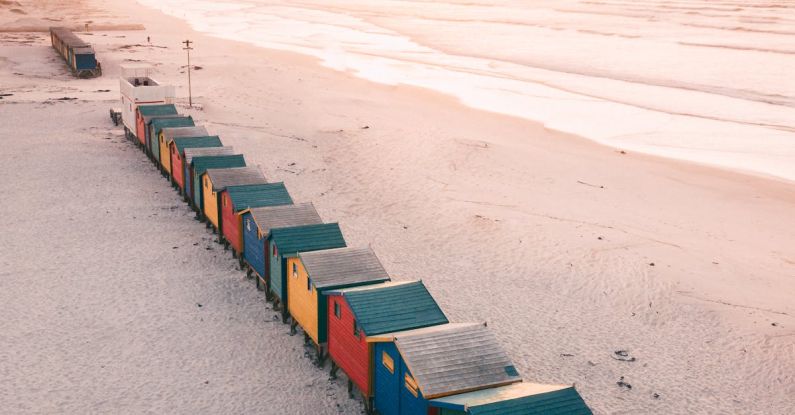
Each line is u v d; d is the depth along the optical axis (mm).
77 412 23641
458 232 43562
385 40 152125
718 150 69312
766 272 40156
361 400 25266
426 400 19766
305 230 30281
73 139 56625
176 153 44719
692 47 143375
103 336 28609
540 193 52531
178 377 26078
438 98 88500
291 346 28781
